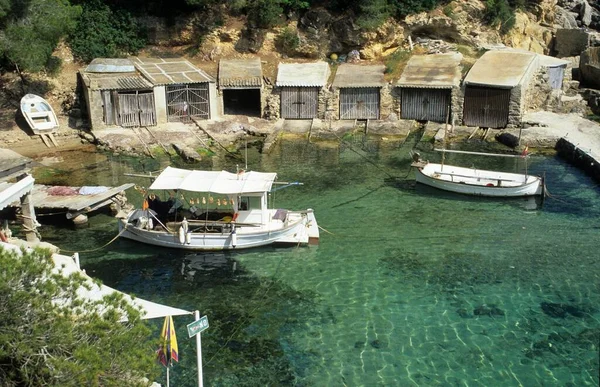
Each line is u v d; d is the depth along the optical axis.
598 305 28.91
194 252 35.03
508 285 30.83
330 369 24.75
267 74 60.25
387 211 40.12
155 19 63.16
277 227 35.56
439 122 57.72
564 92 62.31
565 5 79.88
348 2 62.94
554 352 25.52
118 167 48.16
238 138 55.25
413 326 27.53
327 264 33.41
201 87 56.97
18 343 15.73
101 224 38.34
